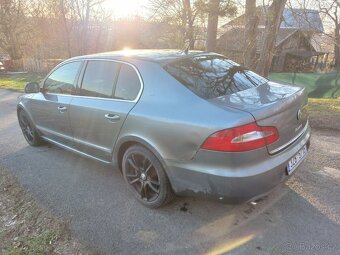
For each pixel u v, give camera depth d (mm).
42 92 4652
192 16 12664
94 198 3543
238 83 3109
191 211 3168
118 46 28594
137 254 2623
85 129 3775
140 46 26141
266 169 2531
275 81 3537
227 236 2766
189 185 2748
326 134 5391
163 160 2885
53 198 3582
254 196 2555
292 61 33250
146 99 3053
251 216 3023
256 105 2592
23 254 2680
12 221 3203
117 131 3289
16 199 3619
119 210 3273
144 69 3172
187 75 3021
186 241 2738
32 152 5105
